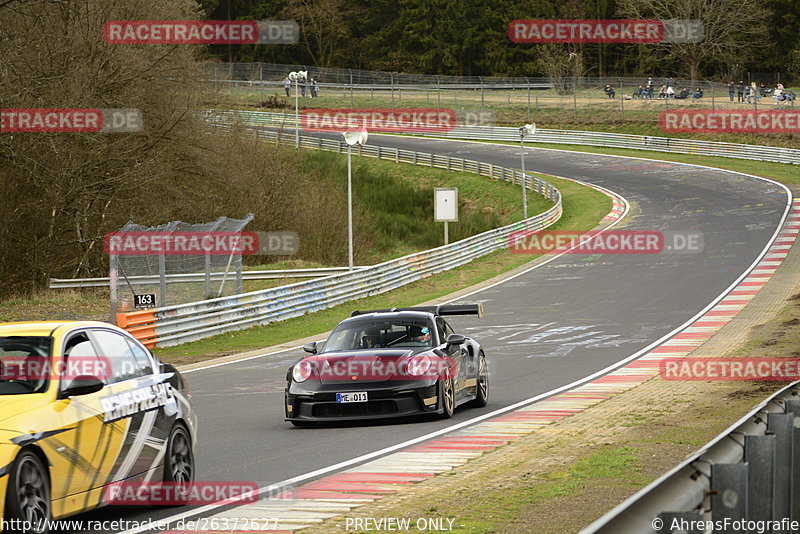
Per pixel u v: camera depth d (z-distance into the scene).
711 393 24.98
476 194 119.31
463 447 18.44
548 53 193.25
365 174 127.88
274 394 28.97
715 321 43.28
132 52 69.31
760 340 36.00
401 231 110.31
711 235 77.88
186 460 14.29
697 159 128.62
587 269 68.00
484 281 67.00
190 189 82.38
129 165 69.56
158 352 42.94
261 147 94.56
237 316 49.75
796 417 9.97
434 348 22.75
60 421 11.44
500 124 159.62
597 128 151.88
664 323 43.91
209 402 27.69
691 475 6.21
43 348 12.27
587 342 39.19
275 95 166.62
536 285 62.72
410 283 68.69
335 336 23.64
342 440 19.83
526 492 14.15
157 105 73.75
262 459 17.84
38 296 57.44
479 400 24.50
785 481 8.55
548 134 149.50
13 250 64.12
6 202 64.12
